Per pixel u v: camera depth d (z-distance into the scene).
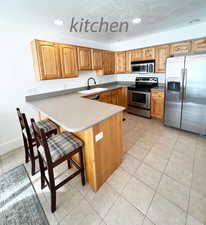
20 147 2.64
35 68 2.58
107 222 1.27
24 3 1.70
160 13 2.24
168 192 1.54
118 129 1.82
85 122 1.37
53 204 1.37
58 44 2.66
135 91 3.98
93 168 1.52
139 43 4.02
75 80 3.52
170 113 3.08
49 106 2.12
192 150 2.29
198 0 1.85
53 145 1.45
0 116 2.39
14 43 2.35
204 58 2.34
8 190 1.65
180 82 2.72
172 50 3.26
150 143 2.56
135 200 1.47
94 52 3.49
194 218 1.26
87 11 2.02
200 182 1.65
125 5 1.90
